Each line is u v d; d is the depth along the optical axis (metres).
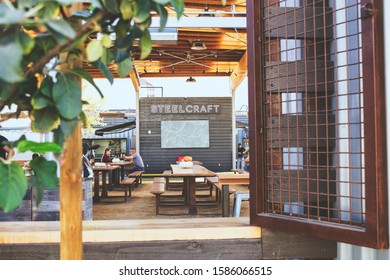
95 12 0.87
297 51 2.29
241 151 15.19
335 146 2.17
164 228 2.18
